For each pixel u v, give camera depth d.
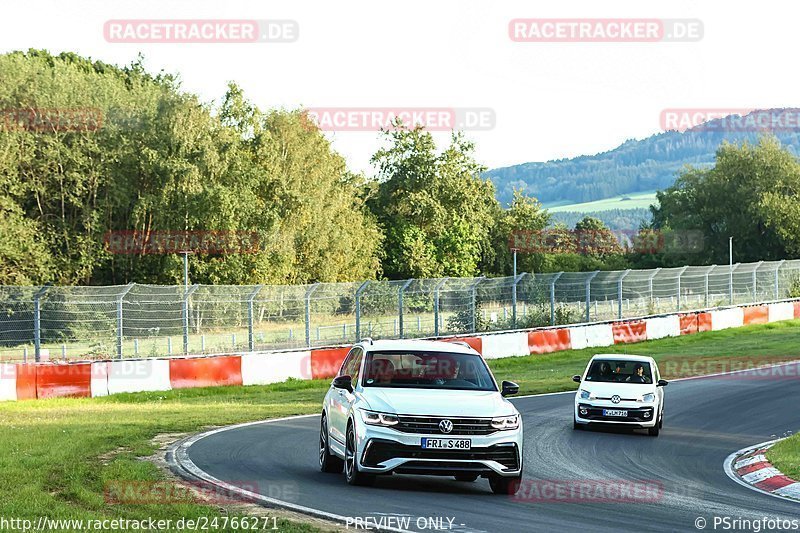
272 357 38.53
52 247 78.56
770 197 133.50
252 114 94.88
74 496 13.80
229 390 36.38
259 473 16.77
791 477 17.81
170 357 36.97
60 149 78.38
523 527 12.49
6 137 75.44
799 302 73.38
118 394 34.06
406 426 14.80
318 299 43.06
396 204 127.81
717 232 142.50
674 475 18.55
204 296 40.47
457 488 15.94
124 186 81.19
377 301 44.91
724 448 23.03
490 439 14.85
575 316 57.09
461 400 15.31
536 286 53.88
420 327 46.53
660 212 165.00
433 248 120.94
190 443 21.05
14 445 19.20
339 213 105.44
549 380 39.34
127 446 20.09
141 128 82.62
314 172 99.06
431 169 128.12
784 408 31.56
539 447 22.12
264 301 41.38
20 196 77.44
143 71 106.75
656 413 25.22
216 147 84.31
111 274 82.12
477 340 47.00
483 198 135.38
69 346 39.25
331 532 11.60
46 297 38.84
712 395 35.44
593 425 26.97
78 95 80.19
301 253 96.94
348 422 15.64
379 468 14.77
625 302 61.38
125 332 40.91
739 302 71.19
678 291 65.44
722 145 144.12
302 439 22.23
